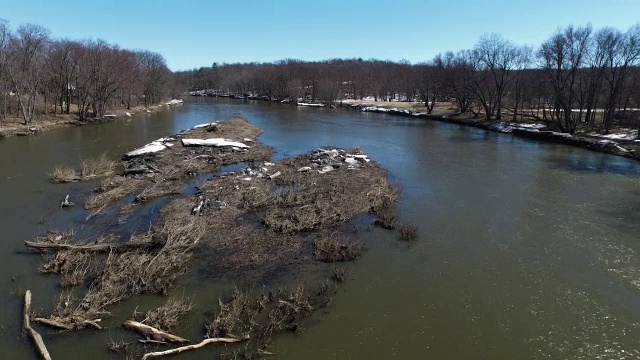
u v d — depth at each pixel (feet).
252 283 49.98
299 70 414.41
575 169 106.52
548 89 182.50
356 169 100.37
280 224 64.54
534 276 52.24
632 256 57.31
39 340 38.91
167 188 83.82
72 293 47.01
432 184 91.45
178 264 53.31
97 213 71.26
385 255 57.67
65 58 193.47
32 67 173.99
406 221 69.56
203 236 61.52
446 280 51.24
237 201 75.05
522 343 40.06
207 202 73.77
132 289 46.96
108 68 203.31
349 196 79.15
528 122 186.09
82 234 63.00
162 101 342.64
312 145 140.87
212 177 91.40
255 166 100.73
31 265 53.47
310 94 403.13
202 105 344.69
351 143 145.18
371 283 50.44
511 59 200.34
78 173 96.99
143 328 40.37
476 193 85.05
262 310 44.55
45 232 63.52
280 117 239.71
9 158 114.32
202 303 45.70
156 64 329.52
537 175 100.07
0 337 39.88
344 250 57.57
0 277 50.49
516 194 84.53
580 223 69.10
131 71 245.65
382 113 274.36
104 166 100.17
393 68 437.17
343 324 42.68
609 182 93.91
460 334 41.34
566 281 51.06
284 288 48.52
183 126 188.34
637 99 161.27
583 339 40.68
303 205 73.82
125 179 90.43
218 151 118.42
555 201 80.33
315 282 50.55
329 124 205.98
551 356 38.42
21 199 79.25
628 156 120.67
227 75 558.15
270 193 80.07
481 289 49.26
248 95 472.44
